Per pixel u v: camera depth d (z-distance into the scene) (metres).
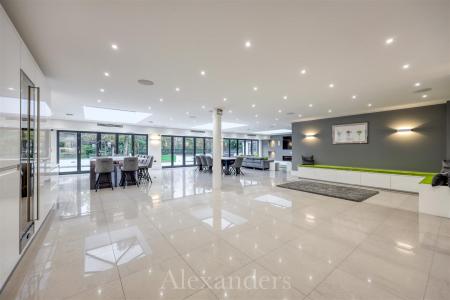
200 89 4.78
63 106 6.53
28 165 2.46
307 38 2.64
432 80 4.14
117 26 2.38
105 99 5.66
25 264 2.16
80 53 2.99
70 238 2.80
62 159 9.42
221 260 2.26
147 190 6.03
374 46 2.82
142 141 11.80
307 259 2.28
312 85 4.49
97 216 3.71
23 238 2.34
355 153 7.95
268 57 3.17
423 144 6.30
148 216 3.71
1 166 1.77
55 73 3.68
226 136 15.75
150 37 2.62
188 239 2.78
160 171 11.23
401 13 2.14
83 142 9.94
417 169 6.41
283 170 11.38
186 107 6.71
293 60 3.27
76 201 4.75
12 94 2.03
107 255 2.35
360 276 1.98
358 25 2.36
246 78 4.06
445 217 3.70
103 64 3.38
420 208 3.96
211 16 2.21
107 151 10.57
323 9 2.10
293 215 3.79
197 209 4.15
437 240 2.76
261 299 1.68
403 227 3.22
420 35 2.55
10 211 1.93
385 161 7.13
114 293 1.74
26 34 2.49
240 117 9.04
